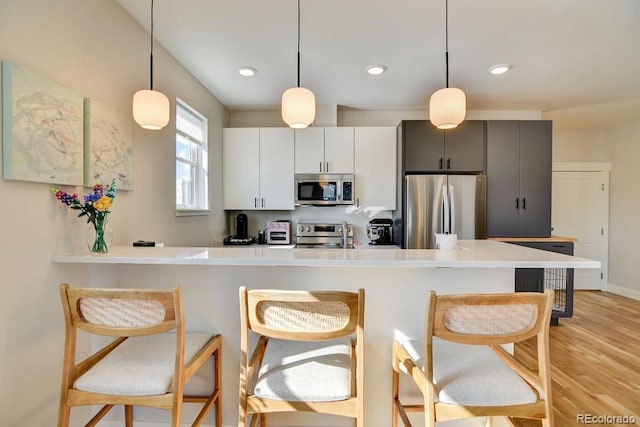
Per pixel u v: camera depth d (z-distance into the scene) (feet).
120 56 6.25
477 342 3.53
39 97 4.37
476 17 6.67
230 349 5.44
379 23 6.90
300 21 6.81
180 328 3.70
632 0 6.07
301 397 3.72
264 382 3.83
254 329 3.79
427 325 3.53
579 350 9.08
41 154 4.40
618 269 15.33
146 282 5.46
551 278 12.34
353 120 13.32
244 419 3.81
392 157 12.37
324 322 3.70
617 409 6.40
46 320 4.66
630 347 9.28
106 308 3.72
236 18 6.70
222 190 12.42
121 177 6.12
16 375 4.25
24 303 4.32
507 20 6.77
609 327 10.92
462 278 5.33
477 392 3.62
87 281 5.43
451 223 11.32
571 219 15.89
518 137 11.96
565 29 7.11
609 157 15.79
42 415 4.64
